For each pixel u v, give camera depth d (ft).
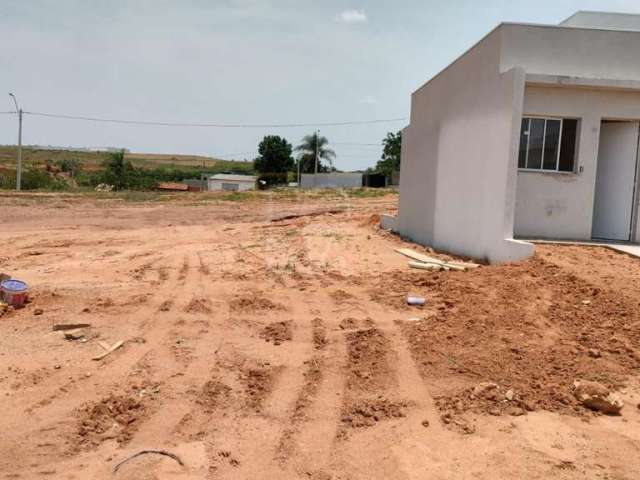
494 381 18.79
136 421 16.29
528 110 39.47
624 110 39.73
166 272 38.73
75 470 13.66
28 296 29.63
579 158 39.93
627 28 48.73
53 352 21.63
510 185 36.27
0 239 58.59
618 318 23.71
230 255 46.83
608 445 14.93
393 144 219.41
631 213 41.06
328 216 86.38
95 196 127.13
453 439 15.33
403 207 60.29
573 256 33.63
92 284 34.14
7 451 14.46
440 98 48.88
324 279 35.81
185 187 205.16
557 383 18.57
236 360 21.16
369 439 15.42
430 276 34.27
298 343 23.07
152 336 23.75
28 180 171.83
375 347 22.21
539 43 38.47
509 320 24.44
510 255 35.83
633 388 18.26
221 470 13.84
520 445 14.90
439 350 21.66
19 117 144.25
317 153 226.79
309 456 14.53
